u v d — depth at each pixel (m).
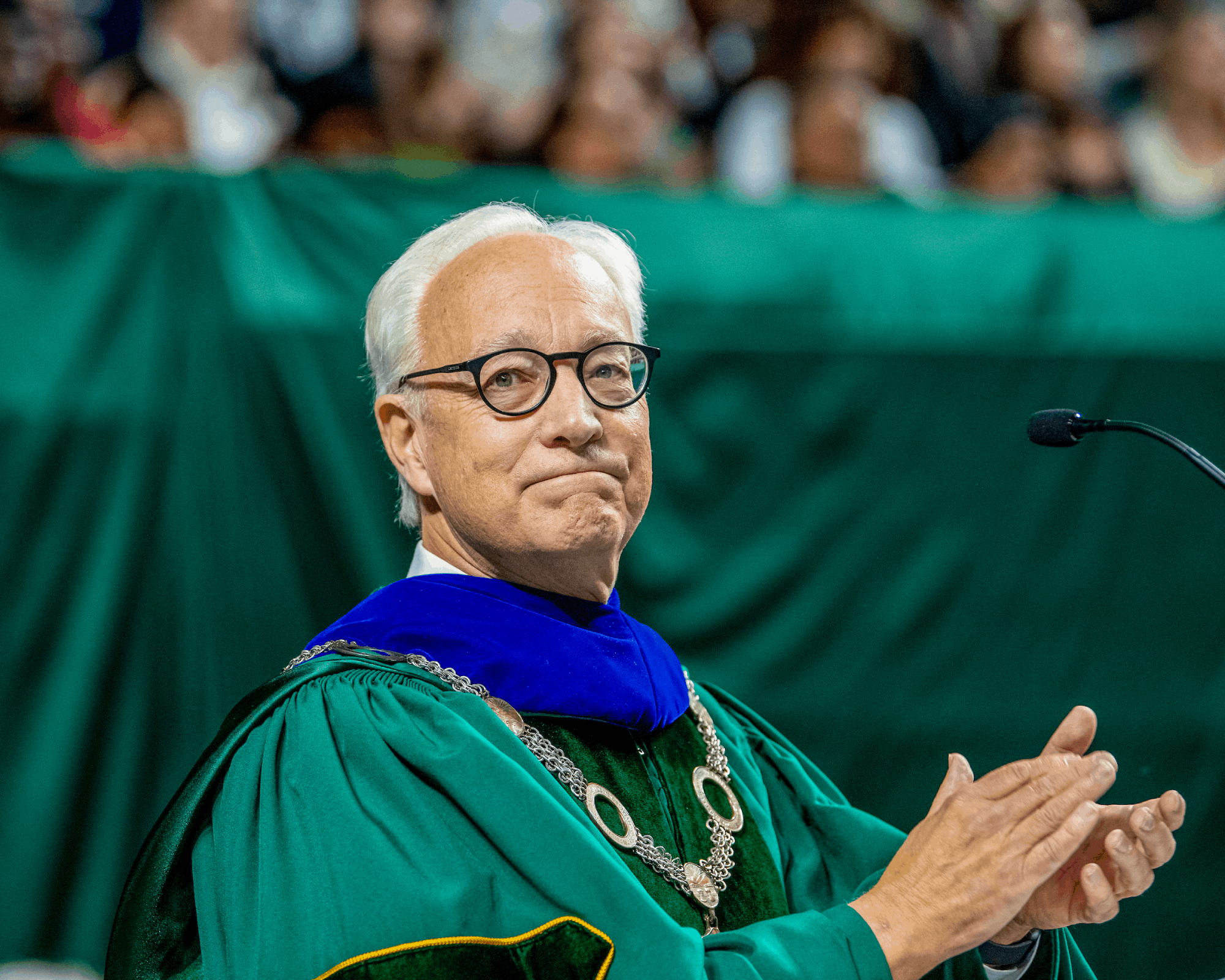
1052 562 13.17
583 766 5.57
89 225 11.45
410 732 5.20
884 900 5.09
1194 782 13.18
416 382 5.88
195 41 15.19
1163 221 13.70
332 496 11.72
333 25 15.69
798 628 12.88
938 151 16.44
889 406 12.97
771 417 12.80
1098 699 13.17
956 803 5.21
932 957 4.97
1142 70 19.39
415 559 6.32
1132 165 17.77
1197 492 13.30
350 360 11.76
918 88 16.58
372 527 11.80
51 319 11.32
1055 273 13.33
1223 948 12.89
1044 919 5.57
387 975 4.57
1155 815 5.30
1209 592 13.31
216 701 11.47
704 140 16.83
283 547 11.64
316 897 4.78
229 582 11.52
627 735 5.87
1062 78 17.25
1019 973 5.81
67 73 13.75
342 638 5.86
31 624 11.20
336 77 15.38
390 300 6.07
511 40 15.73
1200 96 17.69
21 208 11.36
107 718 11.31
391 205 12.03
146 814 11.35
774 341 12.78
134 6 14.97
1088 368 13.23
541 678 5.62
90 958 11.09
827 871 6.41
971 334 13.06
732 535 12.77
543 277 5.79
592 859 4.93
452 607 5.79
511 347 5.64
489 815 4.95
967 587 13.11
